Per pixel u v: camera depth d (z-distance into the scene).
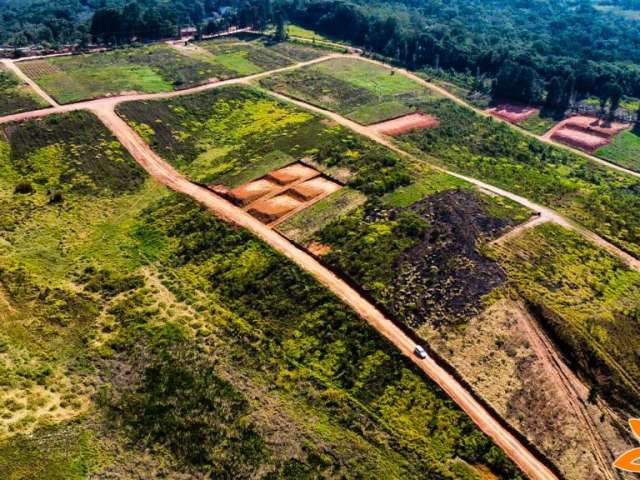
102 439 49.78
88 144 104.62
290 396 56.97
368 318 65.00
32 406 51.03
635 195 109.75
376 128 123.69
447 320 64.12
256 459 49.91
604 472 51.22
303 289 69.44
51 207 88.62
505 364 59.56
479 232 79.88
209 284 72.75
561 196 99.56
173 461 49.09
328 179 95.00
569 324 64.00
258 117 123.00
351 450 51.78
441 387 57.41
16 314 63.88
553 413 55.38
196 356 60.59
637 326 67.00
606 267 78.12
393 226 78.62
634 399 58.03
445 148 118.56
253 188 92.06
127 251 79.50
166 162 103.88
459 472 50.50
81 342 61.62
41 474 45.25
